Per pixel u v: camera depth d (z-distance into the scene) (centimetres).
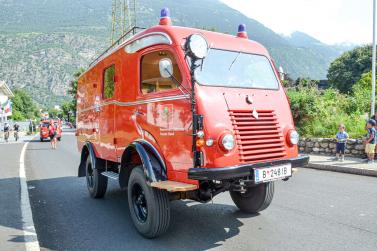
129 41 642
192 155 497
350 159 1279
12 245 514
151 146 564
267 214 663
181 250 508
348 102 1773
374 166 1114
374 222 609
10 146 2548
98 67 791
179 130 519
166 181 528
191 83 501
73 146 2494
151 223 537
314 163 1202
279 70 647
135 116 615
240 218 643
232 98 532
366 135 1291
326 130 1528
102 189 812
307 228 584
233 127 511
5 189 891
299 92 1716
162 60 514
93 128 823
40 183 1041
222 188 538
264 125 546
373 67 1444
